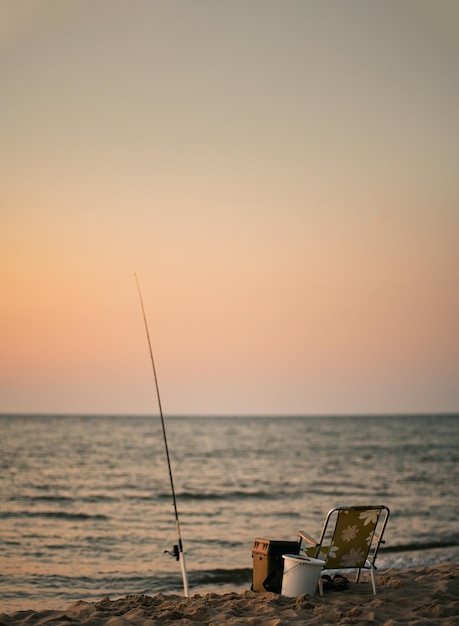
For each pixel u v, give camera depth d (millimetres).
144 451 48344
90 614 5820
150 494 27406
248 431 74438
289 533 17750
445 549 14438
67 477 32312
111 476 33406
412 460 43688
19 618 5637
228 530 18344
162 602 6551
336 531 6617
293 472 36812
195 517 21172
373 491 28734
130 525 19062
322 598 6332
